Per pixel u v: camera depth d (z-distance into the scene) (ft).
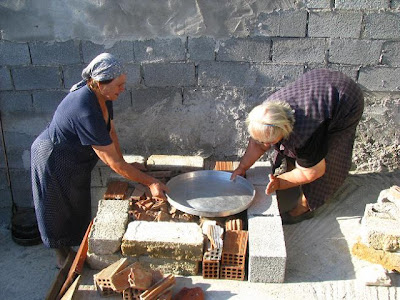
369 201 12.65
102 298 9.31
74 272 9.68
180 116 13.52
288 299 9.25
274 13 12.08
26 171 14.29
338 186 11.93
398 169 14.05
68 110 9.78
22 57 12.59
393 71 12.67
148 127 13.71
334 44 12.40
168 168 12.43
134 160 12.68
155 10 12.07
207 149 14.03
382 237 10.07
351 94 10.32
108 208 10.61
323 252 10.71
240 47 12.50
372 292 9.48
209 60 12.69
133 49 12.54
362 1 11.87
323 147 9.96
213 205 10.93
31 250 13.93
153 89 13.10
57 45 12.46
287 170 12.46
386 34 12.19
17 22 12.15
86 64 12.72
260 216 10.54
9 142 13.82
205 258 9.48
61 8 12.02
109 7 12.03
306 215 11.91
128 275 9.00
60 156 10.39
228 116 13.48
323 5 11.96
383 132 13.62
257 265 9.45
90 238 9.61
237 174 11.64
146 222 10.16
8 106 13.25
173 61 12.71
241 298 9.22
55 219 11.09
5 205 14.87
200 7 12.02
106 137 9.87
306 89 10.27
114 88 9.62
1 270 13.20
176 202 10.65
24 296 12.39
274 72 12.82
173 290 9.39
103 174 13.76
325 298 9.30
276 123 9.13
